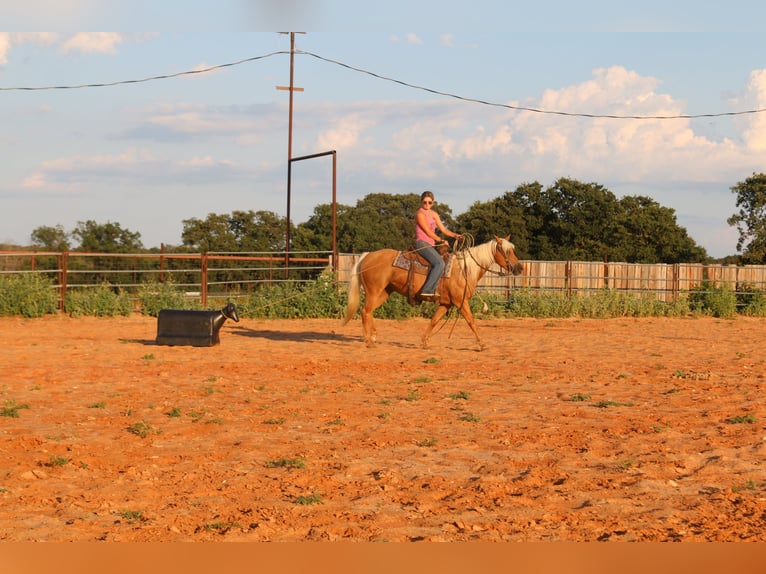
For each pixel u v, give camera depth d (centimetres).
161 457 837
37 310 2623
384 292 1894
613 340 2177
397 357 1722
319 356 1728
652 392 1262
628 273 3556
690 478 766
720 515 652
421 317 2894
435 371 1498
